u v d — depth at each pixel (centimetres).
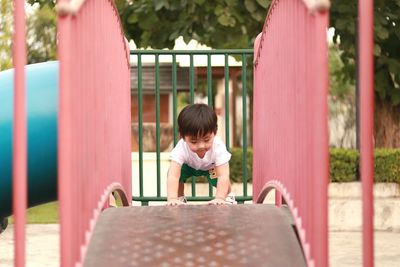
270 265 381
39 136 555
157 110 852
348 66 1367
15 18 337
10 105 562
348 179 1125
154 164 1347
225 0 1205
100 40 450
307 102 381
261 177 625
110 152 496
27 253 898
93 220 401
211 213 464
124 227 428
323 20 340
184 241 406
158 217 452
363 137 334
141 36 1342
